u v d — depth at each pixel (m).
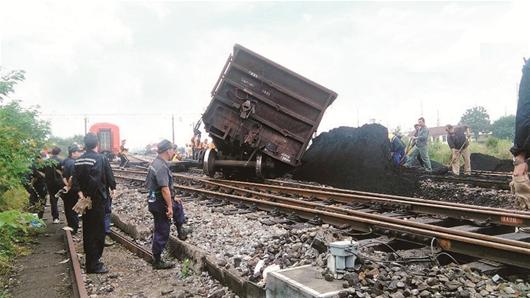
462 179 13.16
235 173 16.45
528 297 4.13
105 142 43.31
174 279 5.99
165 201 6.46
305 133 14.02
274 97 14.08
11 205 8.12
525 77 8.70
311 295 3.98
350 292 4.02
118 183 17.55
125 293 5.54
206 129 14.85
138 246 7.47
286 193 11.99
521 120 8.80
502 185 11.74
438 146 26.39
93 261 6.42
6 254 7.21
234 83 14.23
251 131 14.13
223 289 5.29
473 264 4.99
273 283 4.56
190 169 22.91
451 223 7.73
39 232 9.35
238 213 9.18
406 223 6.68
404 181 13.02
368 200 9.38
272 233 7.03
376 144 13.84
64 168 9.03
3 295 5.55
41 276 6.41
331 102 13.95
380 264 4.79
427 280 4.43
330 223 7.65
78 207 6.21
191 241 7.15
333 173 14.78
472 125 48.69
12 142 7.44
